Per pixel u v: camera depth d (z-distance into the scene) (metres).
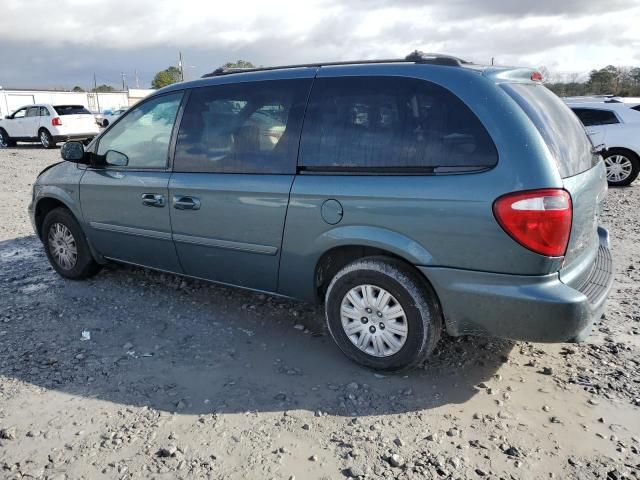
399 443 2.74
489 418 2.95
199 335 3.95
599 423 2.90
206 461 2.62
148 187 4.16
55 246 5.09
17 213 8.41
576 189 2.89
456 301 3.00
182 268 4.25
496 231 2.80
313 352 3.69
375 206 3.12
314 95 3.46
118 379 3.36
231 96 3.82
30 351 3.71
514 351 3.67
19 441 2.78
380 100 3.21
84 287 4.90
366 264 3.25
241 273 3.87
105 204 4.51
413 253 3.04
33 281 5.09
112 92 62.03
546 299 2.78
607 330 3.99
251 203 3.60
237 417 2.97
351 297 3.38
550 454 2.66
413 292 3.12
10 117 22.09
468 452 2.68
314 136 3.40
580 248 3.07
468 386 3.26
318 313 4.29
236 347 3.77
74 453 2.69
